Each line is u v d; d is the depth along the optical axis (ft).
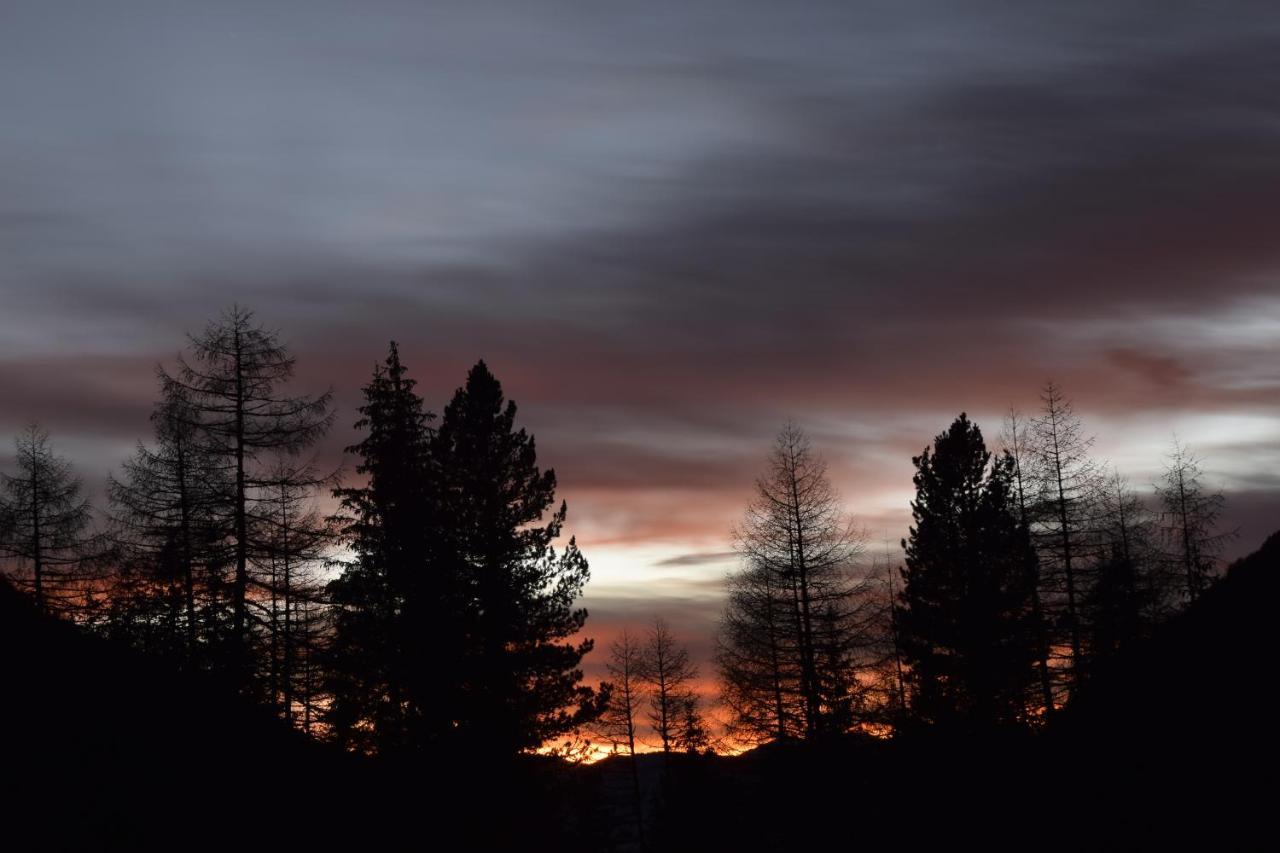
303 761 109.70
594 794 176.14
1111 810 99.14
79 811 82.17
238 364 110.93
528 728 131.44
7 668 90.68
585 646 134.72
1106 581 132.77
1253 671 94.43
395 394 135.54
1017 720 134.92
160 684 103.04
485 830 123.54
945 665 142.00
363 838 107.24
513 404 138.31
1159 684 103.76
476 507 133.80
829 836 140.26
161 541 112.88
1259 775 87.25
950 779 136.67
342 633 125.90
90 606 119.96
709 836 185.68
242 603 109.40
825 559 142.92
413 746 124.16
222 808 93.81
